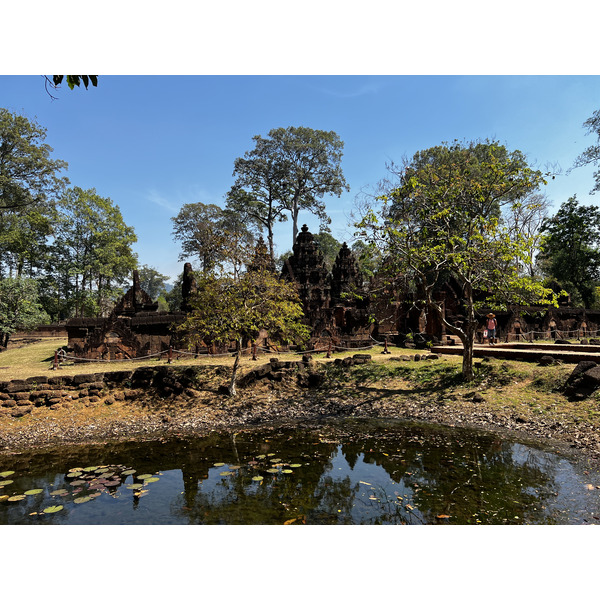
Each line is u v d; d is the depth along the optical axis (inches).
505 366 498.6
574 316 964.6
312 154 1672.0
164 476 283.4
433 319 815.7
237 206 1679.4
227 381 549.6
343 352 740.7
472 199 547.2
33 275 1488.7
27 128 1396.4
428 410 453.7
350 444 351.6
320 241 1819.6
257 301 544.7
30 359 748.0
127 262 1598.2
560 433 346.3
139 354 684.7
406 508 216.2
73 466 321.1
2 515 219.8
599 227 1134.4
